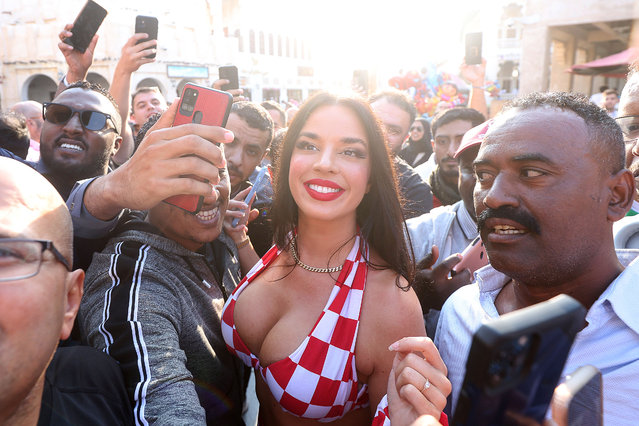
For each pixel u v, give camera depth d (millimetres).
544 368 437
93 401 967
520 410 430
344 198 1235
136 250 1349
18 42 18266
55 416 921
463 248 1972
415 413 854
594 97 8992
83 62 2707
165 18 20125
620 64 9656
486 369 409
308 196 1248
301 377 1204
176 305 1306
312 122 1253
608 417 945
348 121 1236
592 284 1001
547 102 995
